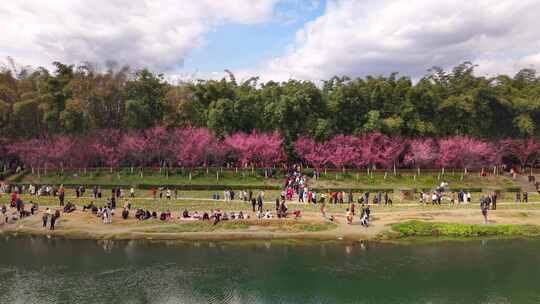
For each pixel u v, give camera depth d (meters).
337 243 47.28
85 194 71.19
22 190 73.38
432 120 93.12
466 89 99.12
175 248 45.91
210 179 80.44
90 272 38.88
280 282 36.56
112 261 41.81
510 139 94.25
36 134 90.50
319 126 85.75
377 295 34.06
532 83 110.44
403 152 89.19
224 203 64.12
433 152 86.69
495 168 88.88
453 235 49.72
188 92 94.25
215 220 52.72
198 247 46.25
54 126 87.69
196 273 38.66
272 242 47.81
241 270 39.41
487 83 97.81
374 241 47.88
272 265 40.53
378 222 53.38
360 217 55.59
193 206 62.06
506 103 93.69
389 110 91.69
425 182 81.38
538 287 35.47
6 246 46.75
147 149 84.44
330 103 90.38
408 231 49.88
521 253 43.94
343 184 78.38
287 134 88.25
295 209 59.91
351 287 35.59
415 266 40.25
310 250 44.97
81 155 83.56
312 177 81.88
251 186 74.31
